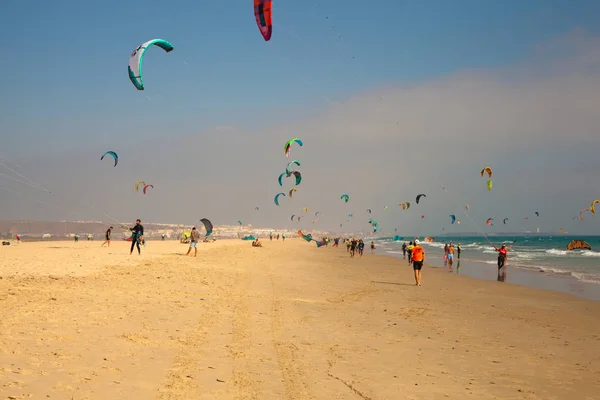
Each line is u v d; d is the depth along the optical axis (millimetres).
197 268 18828
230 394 4906
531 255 52438
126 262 18875
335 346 7371
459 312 11867
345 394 5152
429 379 5910
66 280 12188
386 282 19203
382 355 7004
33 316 7770
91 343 6422
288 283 16297
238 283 14852
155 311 9070
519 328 9930
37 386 4645
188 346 6727
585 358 7438
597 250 69875
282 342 7395
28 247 34906
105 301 9688
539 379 6172
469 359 7066
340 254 48406
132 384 4961
